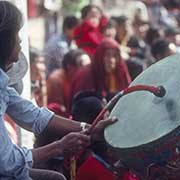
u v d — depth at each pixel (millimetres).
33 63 7844
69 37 11141
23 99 4285
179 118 3709
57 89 8266
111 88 7820
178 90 3889
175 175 3752
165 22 17328
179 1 18453
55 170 4730
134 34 12852
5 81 3758
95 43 10766
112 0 22625
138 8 14836
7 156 3725
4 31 3822
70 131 4312
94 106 5113
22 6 5523
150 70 4164
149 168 3770
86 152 4746
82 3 16984
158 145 3684
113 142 3873
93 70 7809
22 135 5602
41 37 16328
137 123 3895
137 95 4078
